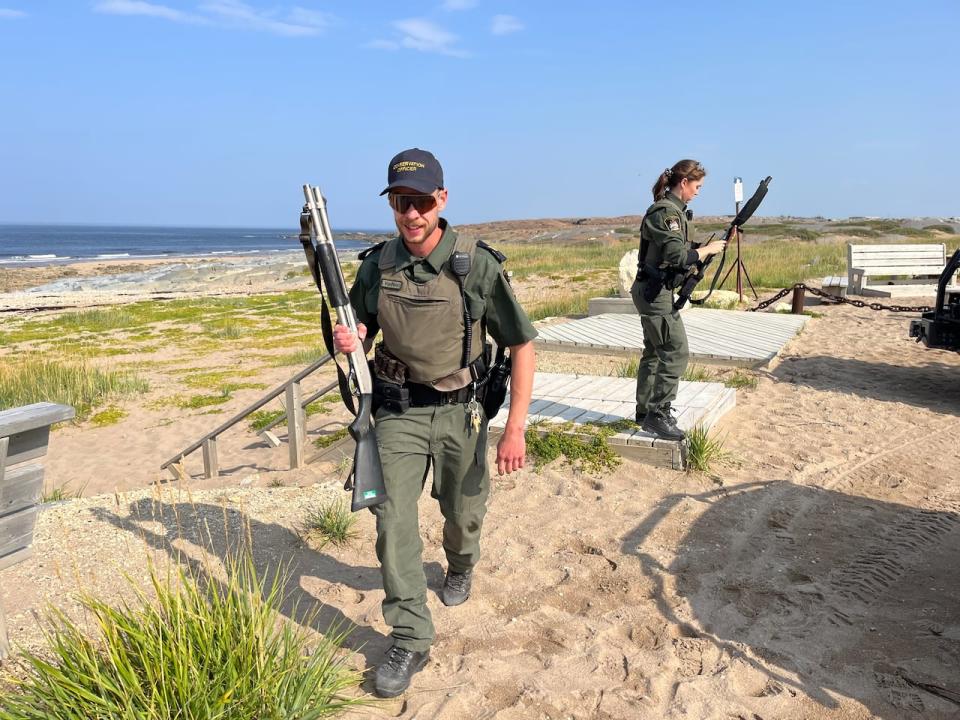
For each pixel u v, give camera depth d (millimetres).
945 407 7277
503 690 3018
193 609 2822
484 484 3326
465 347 3029
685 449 5457
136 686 2473
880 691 3002
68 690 2518
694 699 2961
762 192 5164
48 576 3734
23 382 11688
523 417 3150
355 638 3389
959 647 3262
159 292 32844
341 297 2951
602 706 2922
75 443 9422
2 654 3033
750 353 9242
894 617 3551
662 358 5391
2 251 113750
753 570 4039
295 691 2709
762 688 3039
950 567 4043
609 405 6555
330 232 2984
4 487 2910
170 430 9812
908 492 5145
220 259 77250
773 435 6359
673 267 5156
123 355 15438
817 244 34656
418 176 2785
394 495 3047
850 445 6098
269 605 2928
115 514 4582
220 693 2559
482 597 3809
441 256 2949
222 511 4715
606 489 5156
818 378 8438
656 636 3424
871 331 11492
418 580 3074
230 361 14453
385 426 3100
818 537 4441
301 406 6570
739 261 14547
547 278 23547
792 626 3492
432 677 3104
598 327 11477
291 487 5312
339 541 4398
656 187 5289
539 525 4648
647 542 4371
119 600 3518
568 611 3693
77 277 48250
